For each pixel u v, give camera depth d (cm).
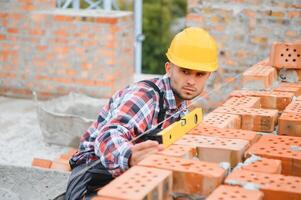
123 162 265
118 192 206
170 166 231
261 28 719
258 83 392
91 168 290
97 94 831
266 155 258
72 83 841
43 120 634
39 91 860
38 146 640
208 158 261
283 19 710
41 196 407
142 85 302
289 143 274
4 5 850
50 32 838
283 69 430
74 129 610
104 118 307
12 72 868
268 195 217
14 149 631
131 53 879
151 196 210
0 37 861
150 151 263
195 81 299
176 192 229
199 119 304
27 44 852
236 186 221
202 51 297
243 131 290
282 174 257
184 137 279
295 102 354
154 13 1958
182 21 1953
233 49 734
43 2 855
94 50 823
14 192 411
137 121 288
